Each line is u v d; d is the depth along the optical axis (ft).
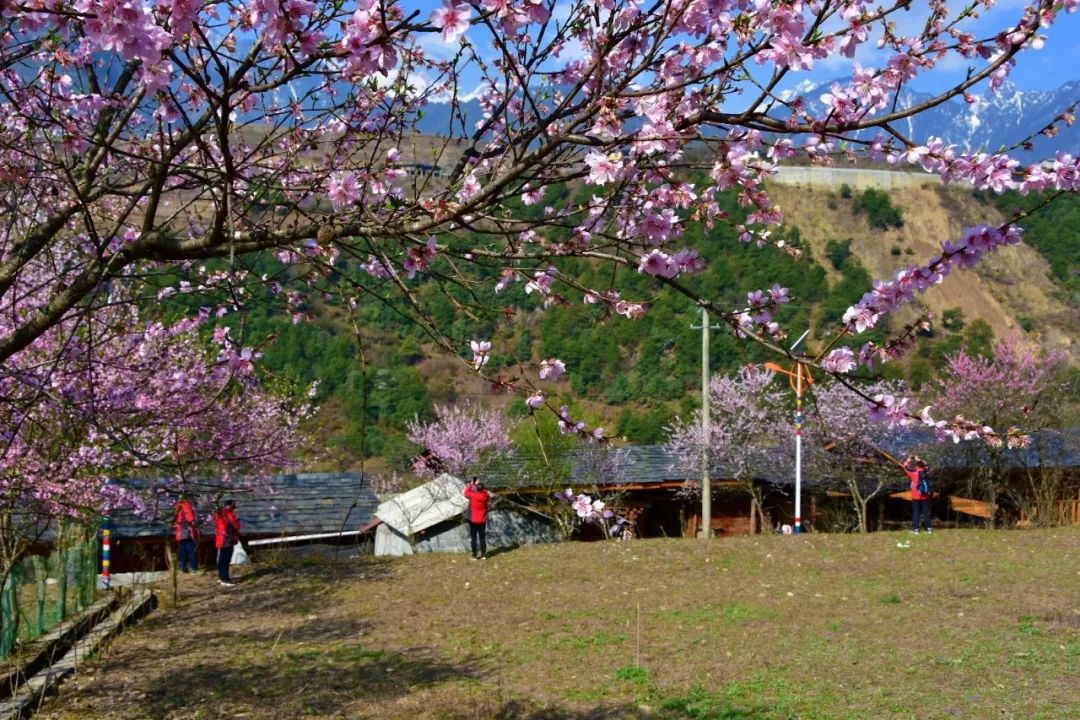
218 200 12.08
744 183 10.64
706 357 89.92
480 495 67.67
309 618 49.24
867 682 33.91
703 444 90.27
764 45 9.86
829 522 107.76
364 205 11.98
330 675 36.86
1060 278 288.51
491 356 12.17
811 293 201.77
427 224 10.92
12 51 13.85
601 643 41.57
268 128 15.48
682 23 10.33
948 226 331.36
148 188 12.91
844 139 10.58
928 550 66.54
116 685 34.81
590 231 12.19
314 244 12.82
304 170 13.39
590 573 60.64
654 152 10.75
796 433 85.92
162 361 28.55
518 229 11.44
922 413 11.61
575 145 10.89
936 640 40.14
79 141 13.75
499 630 45.24
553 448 78.74
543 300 12.72
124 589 54.24
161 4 9.78
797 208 337.72
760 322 11.03
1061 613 45.01
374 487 104.73
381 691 34.53
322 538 82.64
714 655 38.68
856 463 93.97
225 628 46.68
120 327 17.52
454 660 39.47
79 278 12.93
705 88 11.36
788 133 10.55
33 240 13.50
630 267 11.05
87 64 13.71
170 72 10.80
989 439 11.74
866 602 49.39
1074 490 95.55
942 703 31.07
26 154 12.85
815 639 40.96
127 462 28.53
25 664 34.22
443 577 61.00
